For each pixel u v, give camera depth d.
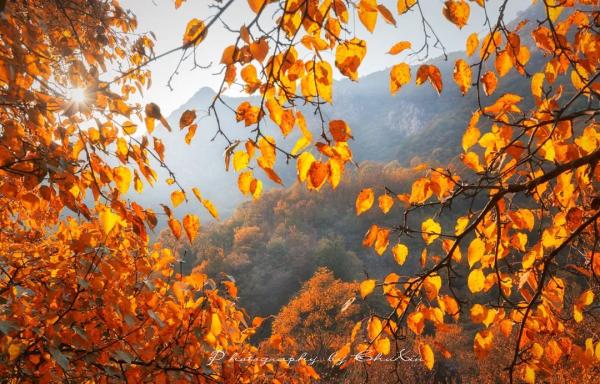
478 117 2.04
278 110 1.44
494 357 17.98
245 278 67.38
